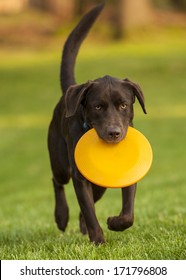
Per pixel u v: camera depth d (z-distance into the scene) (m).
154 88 32.09
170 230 7.26
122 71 36.50
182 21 51.09
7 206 13.41
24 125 24.53
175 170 17.27
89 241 6.50
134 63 38.47
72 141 6.60
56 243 6.58
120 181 6.14
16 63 40.81
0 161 19.58
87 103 6.34
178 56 39.84
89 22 7.92
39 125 24.31
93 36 47.12
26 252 6.23
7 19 53.44
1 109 28.83
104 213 10.56
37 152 20.34
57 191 7.72
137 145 6.35
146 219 9.24
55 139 7.36
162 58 39.41
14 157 19.89
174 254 5.83
